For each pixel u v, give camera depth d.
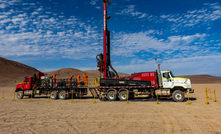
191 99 17.52
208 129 6.87
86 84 18.73
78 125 7.55
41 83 19.91
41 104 14.59
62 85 19.55
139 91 17.27
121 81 17.41
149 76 17.47
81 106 13.16
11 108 12.37
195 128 7.01
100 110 11.24
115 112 10.49
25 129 6.99
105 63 19.34
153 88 17.05
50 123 7.91
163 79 16.81
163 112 10.45
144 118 8.84
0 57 137.88
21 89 20.52
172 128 7.02
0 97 22.33
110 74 19.66
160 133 6.36
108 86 17.58
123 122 8.04
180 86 16.30
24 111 11.06
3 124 7.80
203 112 10.37
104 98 17.30
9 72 111.88
